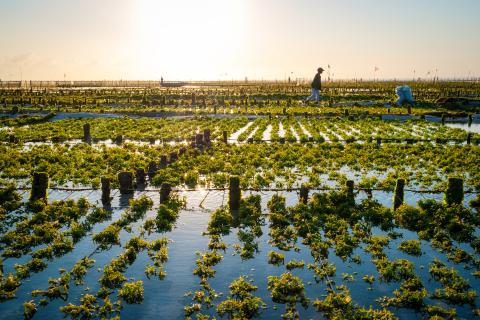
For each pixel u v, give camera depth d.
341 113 60.69
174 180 23.16
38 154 29.80
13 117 56.66
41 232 15.55
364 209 18.31
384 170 26.34
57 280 12.26
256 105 78.44
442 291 11.78
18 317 10.54
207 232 16.08
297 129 45.50
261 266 13.36
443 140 37.22
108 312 10.73
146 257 13.95
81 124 49.03
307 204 19.03
